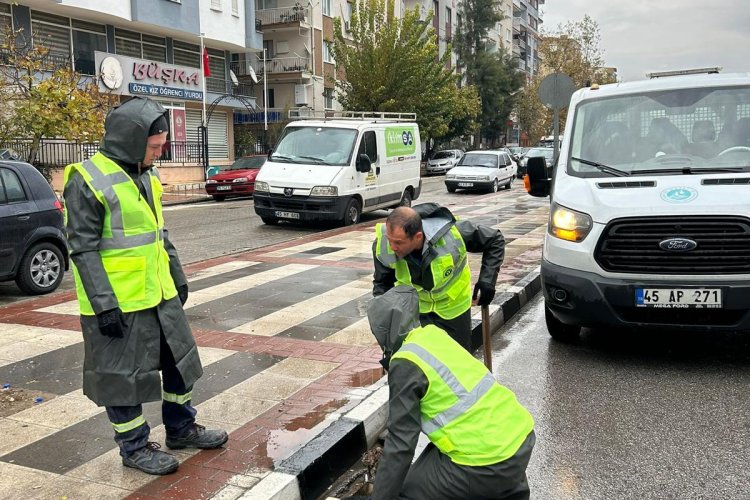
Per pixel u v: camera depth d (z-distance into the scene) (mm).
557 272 5887
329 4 42406
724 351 6199
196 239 13352
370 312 2949
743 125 6395
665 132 6547
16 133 17641
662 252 5508
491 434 2699
